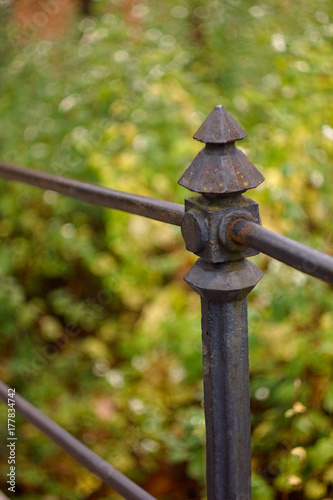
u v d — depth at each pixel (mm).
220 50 3582
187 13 3830
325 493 1829
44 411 2648
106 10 3771
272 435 1907
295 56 2939
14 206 3113
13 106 3436
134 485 1109
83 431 2553
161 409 2506
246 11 3834
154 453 2416
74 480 2430
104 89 2965
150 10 3707
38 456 2477
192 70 3566
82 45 3467
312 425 1848
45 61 3564
